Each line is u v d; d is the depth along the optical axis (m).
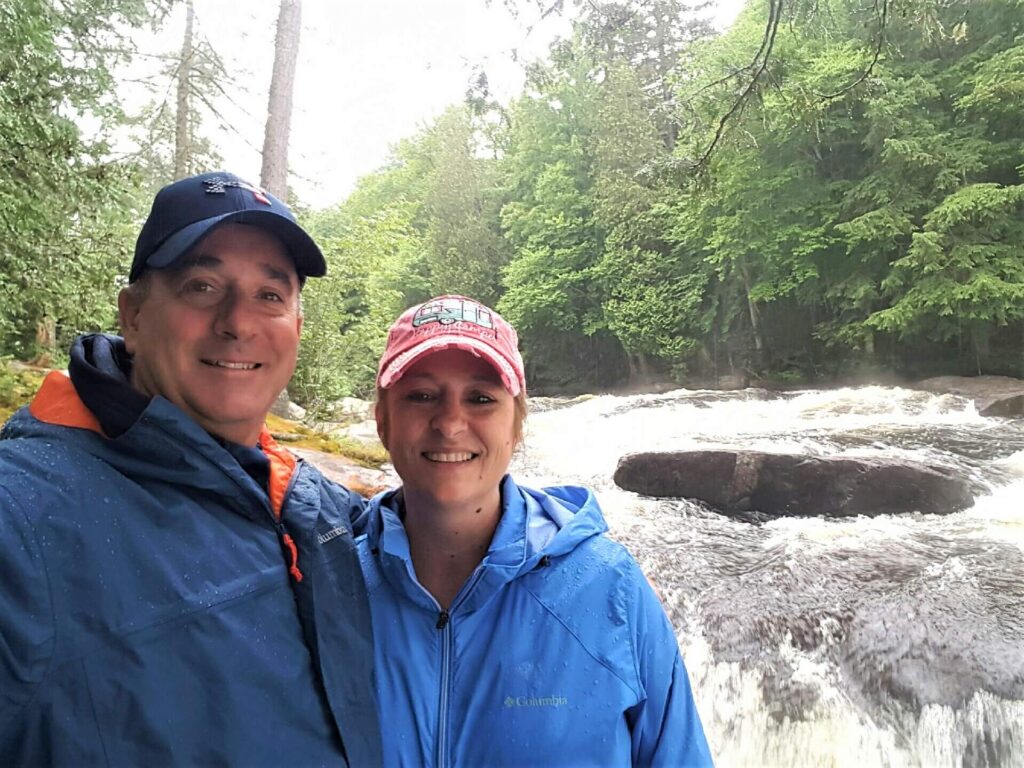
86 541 1.06
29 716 0.98
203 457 1.24
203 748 1.08
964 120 16.78
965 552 5.61
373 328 11.04
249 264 1.37
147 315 1.35
